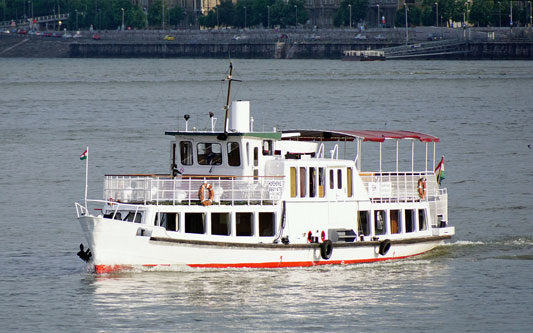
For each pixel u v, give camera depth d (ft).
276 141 606.55
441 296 545.85
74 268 593.83
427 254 646.33
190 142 602.44
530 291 557.33
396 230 625.82
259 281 561.43
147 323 494.18
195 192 570.46
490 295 549.13
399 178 630.33
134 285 547.90
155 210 561.02
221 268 571.69
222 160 595.06
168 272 565.94
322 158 617.62
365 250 604.90
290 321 499.51
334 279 572.51
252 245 572.10
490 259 634.84
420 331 489.67
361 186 608.19
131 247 556.92
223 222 573.33
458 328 494.59
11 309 513.86
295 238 588.09
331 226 598.75
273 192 582.35
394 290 555.69
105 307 516.32
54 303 523.29
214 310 513.45
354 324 497.87
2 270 590.14
